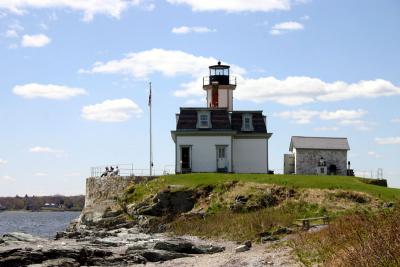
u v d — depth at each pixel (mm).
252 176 59844
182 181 60250
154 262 36531
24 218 192750
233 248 39969
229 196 55281
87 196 73938
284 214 47812
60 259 35188
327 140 72875
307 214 47500
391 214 26766
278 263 29641
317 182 55531
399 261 20422
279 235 41531
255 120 72500
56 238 51438
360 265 21688
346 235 28594
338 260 24328
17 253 35531
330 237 30203
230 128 69688
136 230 55312
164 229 54188
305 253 29812
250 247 38750
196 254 38719
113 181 67125
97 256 37094
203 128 69250
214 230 47625
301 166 71500
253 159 71688
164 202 57625
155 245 39531
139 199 60750
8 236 46969
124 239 47625
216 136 69250
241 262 31781
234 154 71750
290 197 52750
